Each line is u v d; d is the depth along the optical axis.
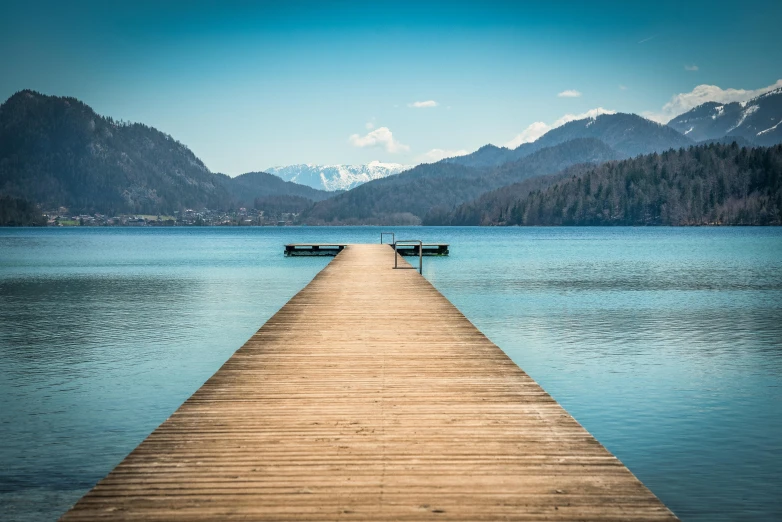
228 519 3.39
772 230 141.75
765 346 14.44
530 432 4.87
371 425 5.07
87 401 10.12
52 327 17.33
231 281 30.20
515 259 44.94
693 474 7.04
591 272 33.94
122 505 3.54
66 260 46.84
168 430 4.92
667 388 10.79
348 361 7.66
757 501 6.36
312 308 12.62
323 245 50.66
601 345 14.58
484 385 6.44
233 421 5.18
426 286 16.89
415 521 3.36
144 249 66.69
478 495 3.68
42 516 6.05
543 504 3.57
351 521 3.36
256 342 8.95
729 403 9.88
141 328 17.23
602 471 4.05
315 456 4.33
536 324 17.39
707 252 54.88
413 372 7.05
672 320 18.03
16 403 9.98
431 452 4.41
